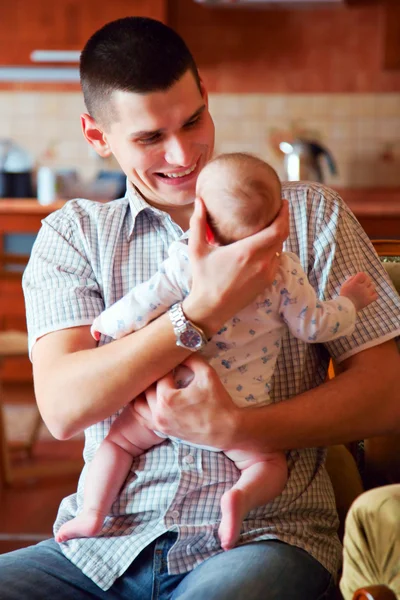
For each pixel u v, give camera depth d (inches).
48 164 206.5
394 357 57.9
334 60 197.6
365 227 173.5
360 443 68.3
